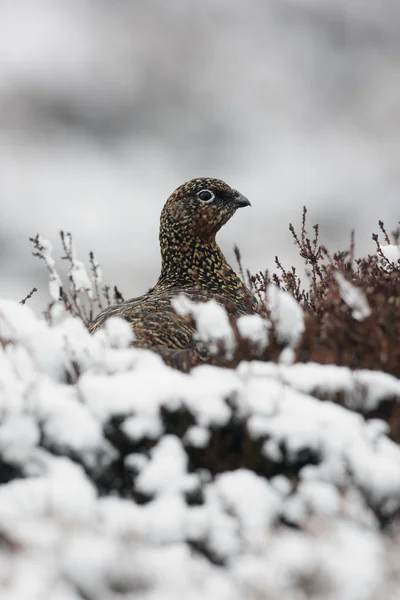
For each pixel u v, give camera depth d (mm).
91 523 8102
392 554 8062
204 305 10141
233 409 9125
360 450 8781
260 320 10203
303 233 13516
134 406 8906
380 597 7574
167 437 8898
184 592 7469
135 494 8789
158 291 14531
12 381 9398
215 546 8281
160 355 10820
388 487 8570
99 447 8789
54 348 9977
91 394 9023
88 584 7438
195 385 9141
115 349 10430
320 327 10867
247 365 9680
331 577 7617
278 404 9055
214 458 9031
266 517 8477
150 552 7926
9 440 8727
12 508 8211
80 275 13875
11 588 7289
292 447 8844
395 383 9562
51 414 8812
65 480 8344
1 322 10523
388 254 12781
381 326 10680
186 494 8641
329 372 9578
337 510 8508
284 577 7660
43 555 7633
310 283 13078
